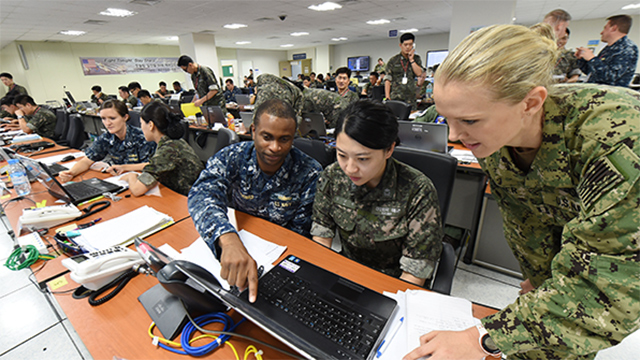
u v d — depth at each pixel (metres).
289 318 0.65
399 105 3.18
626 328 0.45
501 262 1.85
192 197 1.16
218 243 0.93
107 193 1.54
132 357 0.64
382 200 0.99
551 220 0.76
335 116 3.03
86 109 6.02
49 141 3.20
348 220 1.06
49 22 6.32
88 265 0.80
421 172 1.06
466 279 1.82
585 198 0.50
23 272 1.95
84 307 0.78
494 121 0.48
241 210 1.39
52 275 0.91
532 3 6.38
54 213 1.22
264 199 1.29
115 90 11.09
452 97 0.47
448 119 0.52
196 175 1.84
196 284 0.71
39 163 1.53
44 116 4.11
